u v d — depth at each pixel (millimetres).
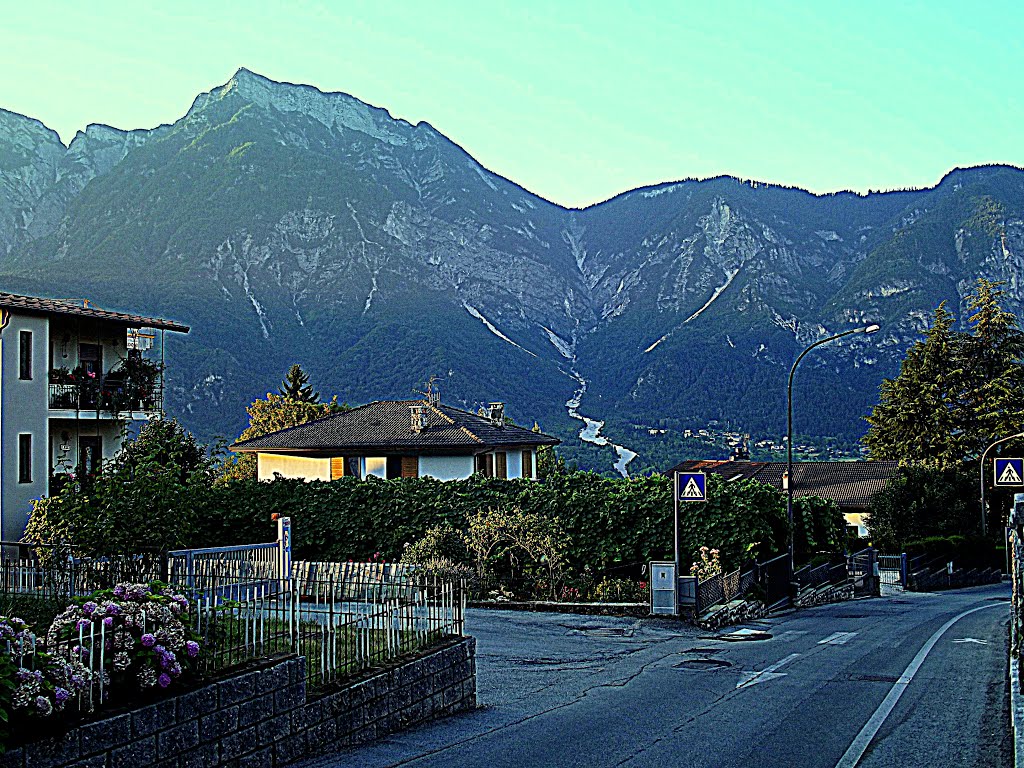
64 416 31406
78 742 7574
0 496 29234
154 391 34438
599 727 11969
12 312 29984
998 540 56219
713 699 13969
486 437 44312
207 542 29906
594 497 28375
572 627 22078
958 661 17359
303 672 10078
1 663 7270
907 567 45062
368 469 43469
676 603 23609
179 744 8477
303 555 29844
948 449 63125
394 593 12883
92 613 8438
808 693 14406
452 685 12852
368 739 11008
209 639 9547
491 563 26828
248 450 44500
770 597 28375
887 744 10992
